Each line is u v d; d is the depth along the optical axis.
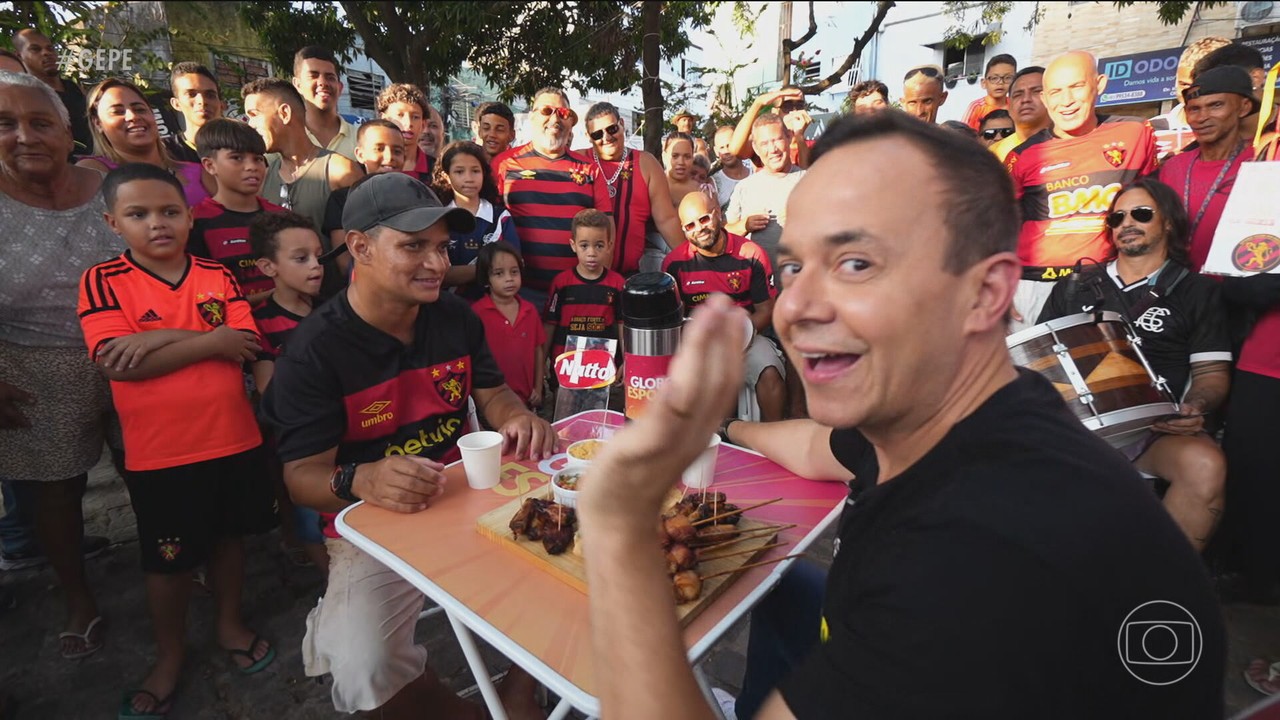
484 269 3.32
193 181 3.28
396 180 1.74
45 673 2.30
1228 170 2.67
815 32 7.32
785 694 0.75
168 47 5.88
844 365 0.78
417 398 1.96
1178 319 2.49
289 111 3.48
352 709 1.66
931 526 0.70
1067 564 0.63
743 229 4.30
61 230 2.29
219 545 2.31
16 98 2.09
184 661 2.33
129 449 2.12
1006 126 4.32
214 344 2.19
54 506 2.31
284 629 2.52
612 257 3.84
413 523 1.47
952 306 0.75
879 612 0.70
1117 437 2.11
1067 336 2.04
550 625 1.11
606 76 8.28
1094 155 3.11
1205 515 2.19
